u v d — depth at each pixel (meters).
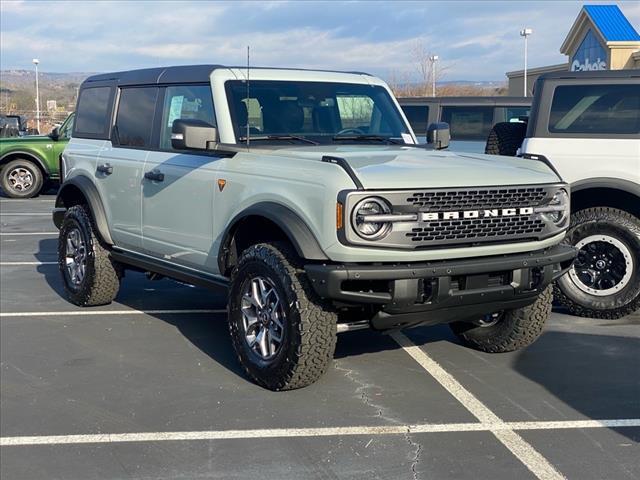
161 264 6.38
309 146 5.68
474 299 4.78
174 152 6.10
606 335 6.43
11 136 20.17
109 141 7.06
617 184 6.55
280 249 4.93
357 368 5.60
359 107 6.31
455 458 4.09
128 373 5.54
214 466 4.03
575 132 6.75
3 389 5.23
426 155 5.34
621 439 4.33
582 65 24.06
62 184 7.51
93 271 7.17
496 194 4.78
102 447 4.29
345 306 4.75
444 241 4.62
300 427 4.52
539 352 5.98
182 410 4.81
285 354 4.85
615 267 6.82
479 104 12.25
